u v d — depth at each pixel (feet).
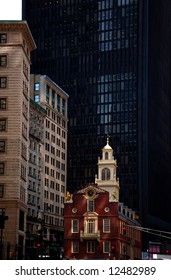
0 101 362.33
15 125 358.64
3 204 350.23
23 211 374.22
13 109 360.28
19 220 358.23
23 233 372.58
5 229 346.13
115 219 433.48
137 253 538.88
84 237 433.89
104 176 508.53
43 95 577.84
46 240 531.91
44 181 561.84
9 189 352.08
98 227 436.76
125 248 465.88
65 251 439.22
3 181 353.31
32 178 513.04
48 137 583.58
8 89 362.53
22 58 368.68
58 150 620.08
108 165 509.35
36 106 532.32
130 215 528.22
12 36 367.45
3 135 358.02
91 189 444.55
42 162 554.05
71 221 442.91
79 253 435.12
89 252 433.48
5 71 364.38
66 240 440.45
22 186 371.15
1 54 366.84
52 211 585.22
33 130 521.65
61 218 611.06
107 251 430.61
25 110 386.52
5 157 355.77
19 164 355.97
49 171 582.35
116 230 431.84
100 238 433.48
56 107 619.26
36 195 523.29
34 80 582.76
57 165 613.52
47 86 591.78
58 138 622.13
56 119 617.62
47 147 579.07
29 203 498.69
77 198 446.60
